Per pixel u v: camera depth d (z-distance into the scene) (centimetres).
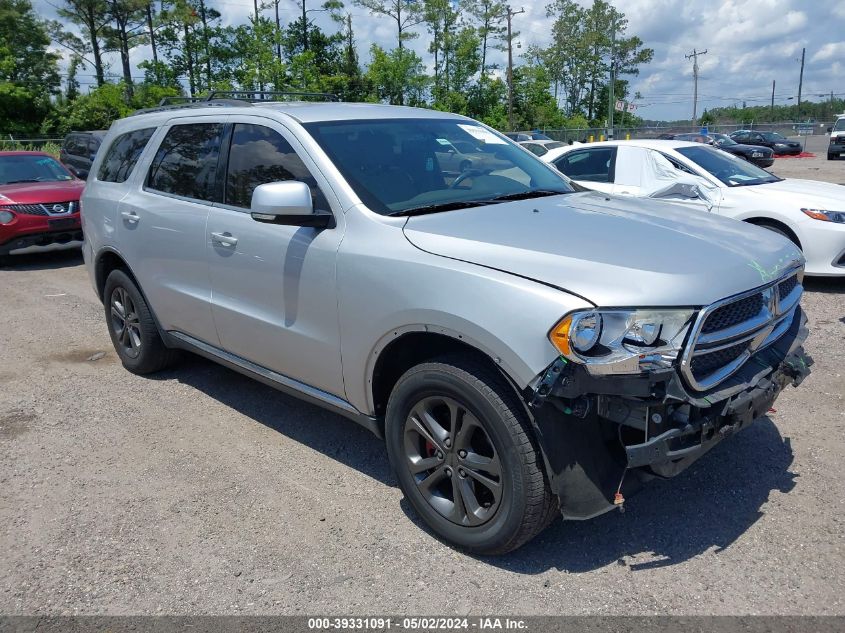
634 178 855
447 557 308
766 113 10288
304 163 364
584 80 8544
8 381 544
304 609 279
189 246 432
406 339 319
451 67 5797
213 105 454
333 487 372
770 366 301
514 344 263
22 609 284
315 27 5566
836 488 349
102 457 413
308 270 348
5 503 365
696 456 277
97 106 4794
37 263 1066
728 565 295
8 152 1173
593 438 273
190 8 5516
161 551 319
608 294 258
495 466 286
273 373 402
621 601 276
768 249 316
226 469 394
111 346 628
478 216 331
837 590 277
